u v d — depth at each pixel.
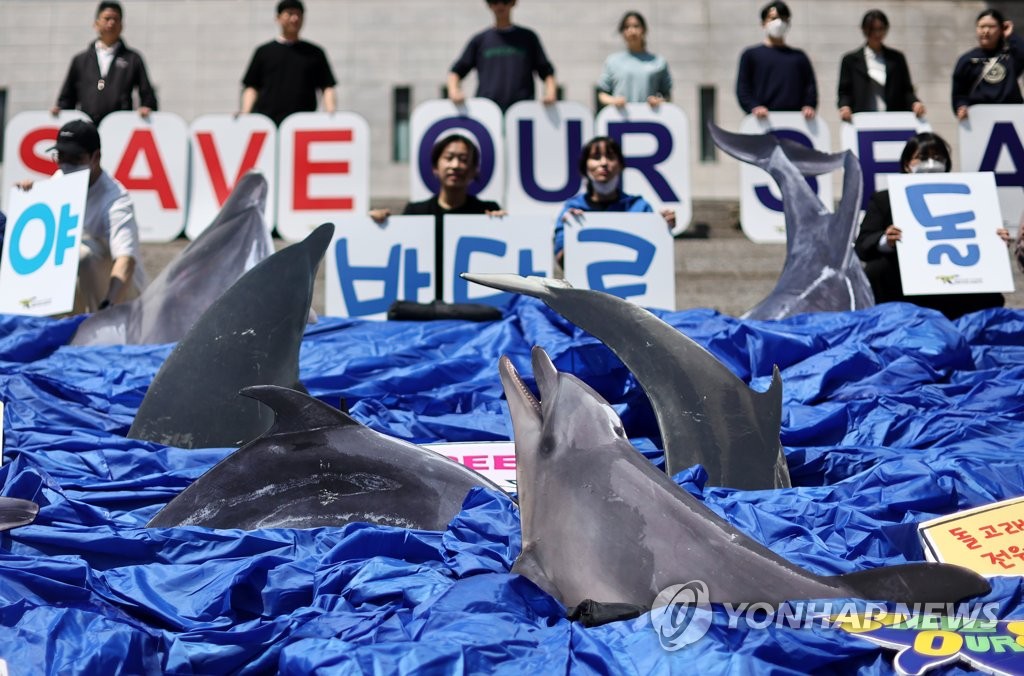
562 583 3.61
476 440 5.78
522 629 3.34
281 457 4.57
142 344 7.03
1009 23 10.83
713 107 16.61
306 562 3.97
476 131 10.49
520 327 7.12
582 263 7.99
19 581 3.66
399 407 6.18
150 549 4.09
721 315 6.95
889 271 8.02
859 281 7.63
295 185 10.27
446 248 8.09
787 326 6.95
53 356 6.72
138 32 16.75
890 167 10.09
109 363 6.64
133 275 7.84
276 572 3.88
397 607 3.63
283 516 4.49
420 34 16.86
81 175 7.58
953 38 16.48
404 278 8.16
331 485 4.53
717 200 14.15
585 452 3.77
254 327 5.58
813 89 10.90
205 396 5.55
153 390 5.62
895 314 6.93
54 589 3.69
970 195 7.81
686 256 11.83
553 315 7.12
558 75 16.69
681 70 16.61
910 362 6.46
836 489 4.80
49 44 16.67
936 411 5.92
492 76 11.02
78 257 7.44
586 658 3.16
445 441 5.73
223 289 7.14
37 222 7.62
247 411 5.54
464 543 4.07
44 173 10.77
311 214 10.23
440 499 4.48
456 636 3.24
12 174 10.75
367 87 16.80
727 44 16.64
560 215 8.40
